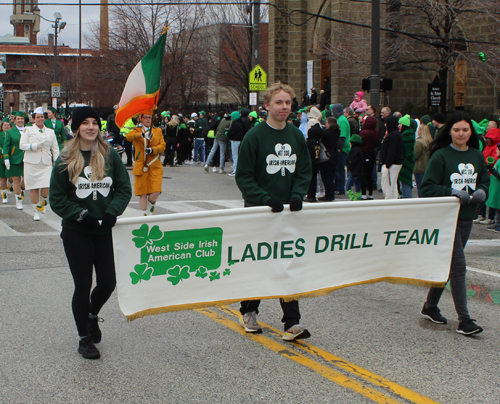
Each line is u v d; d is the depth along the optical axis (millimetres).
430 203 5188
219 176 18625
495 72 24359
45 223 10352
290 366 4418
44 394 3922
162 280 4422
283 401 3846
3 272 7062
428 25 25453
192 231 4453
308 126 12922
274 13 32938
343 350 4773
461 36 26094
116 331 5145
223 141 19469
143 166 9359
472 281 7156
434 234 5266
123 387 4031
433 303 5539
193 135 24250
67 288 6449
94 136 4383
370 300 6262
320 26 31406
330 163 13008
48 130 10602
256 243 4668
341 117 14594
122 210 4348
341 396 3930
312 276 4898
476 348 4887
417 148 11766
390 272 5215
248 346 4820
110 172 4449
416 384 4145
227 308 5887
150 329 5211
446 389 4070
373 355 4680
